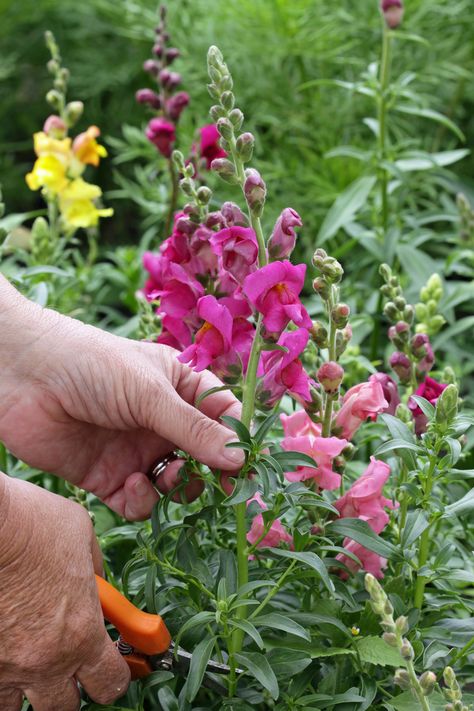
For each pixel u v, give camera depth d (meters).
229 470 0.85
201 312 0.80
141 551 0.85
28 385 0.88
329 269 0.84
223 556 0.86
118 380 0.87
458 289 1.31
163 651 0.83
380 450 0.83
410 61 2.05
